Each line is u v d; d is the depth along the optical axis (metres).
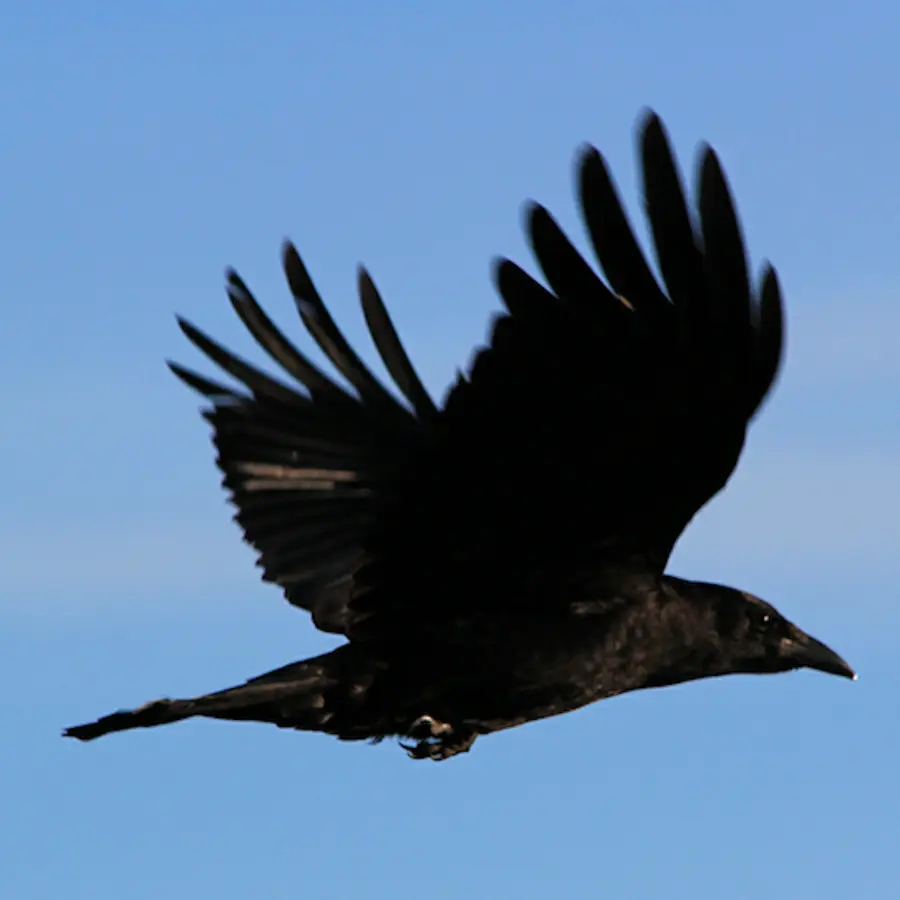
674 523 17.28
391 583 17.67
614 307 15.17
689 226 15.05
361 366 19.66
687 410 16.03
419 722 18.42
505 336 15.28
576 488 16.81
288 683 18.36
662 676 18.78
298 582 19.62
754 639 19.14
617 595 18.03
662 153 14.90
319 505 19.72
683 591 18.83
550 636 18.00
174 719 18.23
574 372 15.62
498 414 16.00
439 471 16.66
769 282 15.38
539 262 15.05
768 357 15.48
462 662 18.09
